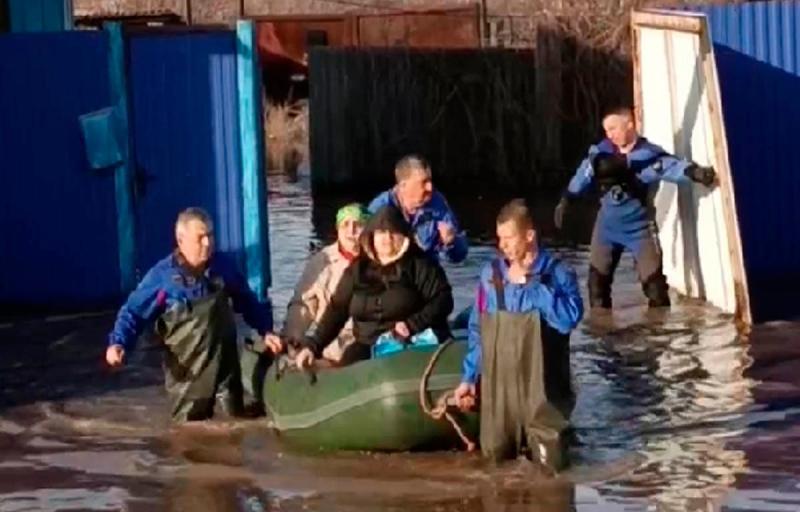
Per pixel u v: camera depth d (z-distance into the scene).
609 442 14.70
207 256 15.67
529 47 34.91
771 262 21.64
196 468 14.31
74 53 21.08
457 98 32.62
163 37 21.05
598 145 20.25
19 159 21.11
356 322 15.16
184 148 21.17
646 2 31.83
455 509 12.98
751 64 21.39
